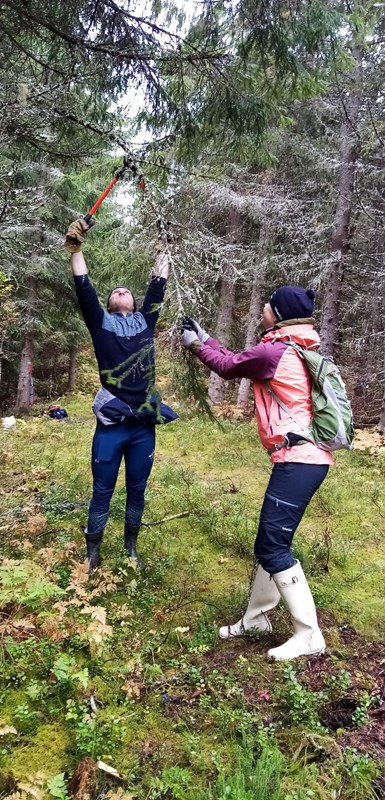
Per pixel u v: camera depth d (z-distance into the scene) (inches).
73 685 100.1
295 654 110.0
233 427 351.6
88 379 767.1
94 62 149.3
